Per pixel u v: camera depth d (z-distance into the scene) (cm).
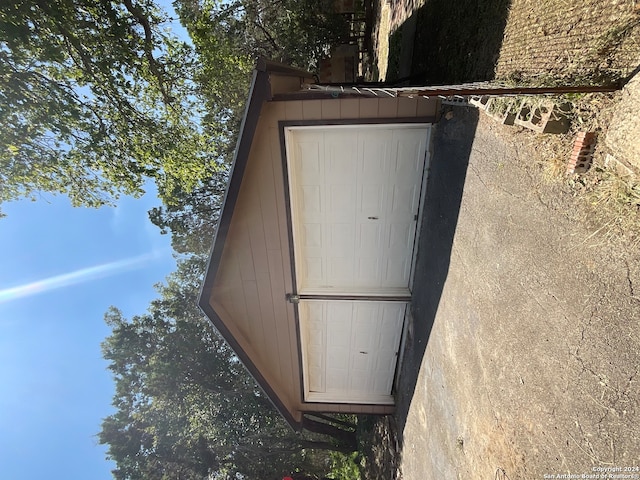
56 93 511
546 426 223
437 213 443
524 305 247
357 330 611
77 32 489
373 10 1108
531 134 243
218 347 1341
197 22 699
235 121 1004
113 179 643
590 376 188
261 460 1227
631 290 164
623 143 166
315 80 678
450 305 394
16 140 516
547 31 240
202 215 1372
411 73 661
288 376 635
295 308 564
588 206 190
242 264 532
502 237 279
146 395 1271
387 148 472
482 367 311
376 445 809
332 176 490
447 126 414
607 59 181
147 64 585
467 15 402
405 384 599
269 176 477
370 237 532
